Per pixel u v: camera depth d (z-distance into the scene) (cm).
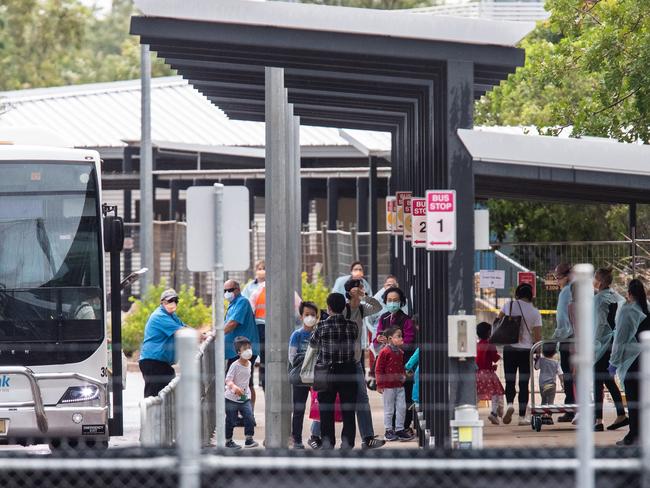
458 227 3775
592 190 5591
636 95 6725
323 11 3766
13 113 13375
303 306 5331
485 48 3788
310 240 10731
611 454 2775
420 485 2723
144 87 9994
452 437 3622
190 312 9106
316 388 4844
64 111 13462
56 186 5309
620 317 4931
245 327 6219
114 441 5700
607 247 7175
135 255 12156
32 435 5150
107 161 12900
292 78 5356
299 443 5250
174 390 4456
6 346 5219
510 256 7569
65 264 5281
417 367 5428
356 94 5828
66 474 2858
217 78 5581
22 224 5281
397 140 7444
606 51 6788
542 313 7281
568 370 5866
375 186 8975
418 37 3784
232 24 3778
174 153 11969
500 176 3891
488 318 7838
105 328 5288
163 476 2802
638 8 6675
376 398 7094
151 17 3778
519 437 5366
